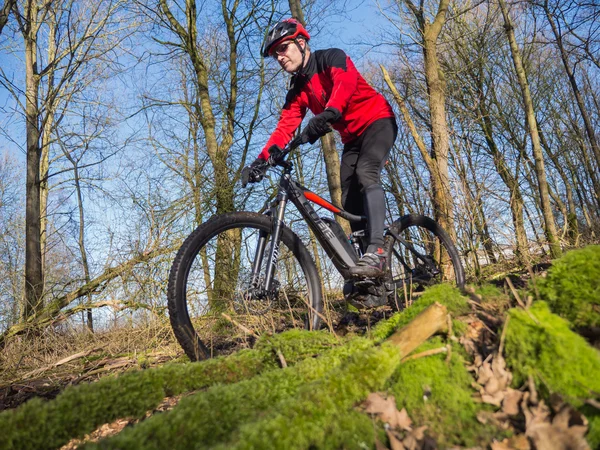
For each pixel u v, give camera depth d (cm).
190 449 123
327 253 298
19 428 130
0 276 972
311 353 182
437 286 181
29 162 903
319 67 294
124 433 121
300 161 1060
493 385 136
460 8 1123
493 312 173
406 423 131
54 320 518
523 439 116
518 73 509
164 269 495
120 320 485
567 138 1376
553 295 162
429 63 571
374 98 302
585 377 123
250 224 267
